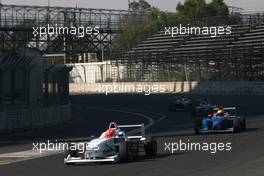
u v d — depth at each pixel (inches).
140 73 6250.0
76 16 6712.6
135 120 2918.3
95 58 7426.2
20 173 1077.8
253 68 5113.2
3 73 2292.1
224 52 5556.1
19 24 6343.5
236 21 6373.0
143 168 1064.8
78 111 3917.3
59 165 1181.1
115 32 7091.5
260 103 3885.3
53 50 6692.9
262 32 5585.6
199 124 1856.5
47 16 6496.1
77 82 7017.7
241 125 1910.7
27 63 2434.8
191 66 5693.9
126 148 1166.3
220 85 5147.6
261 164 1061.8
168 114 3307.1
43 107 2581.2
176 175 958.4
